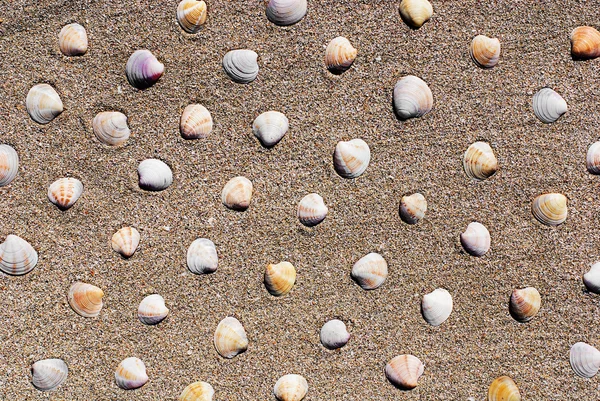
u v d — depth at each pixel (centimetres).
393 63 76
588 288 76
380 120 76
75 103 75
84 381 76
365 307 76
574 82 76
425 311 76
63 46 75
